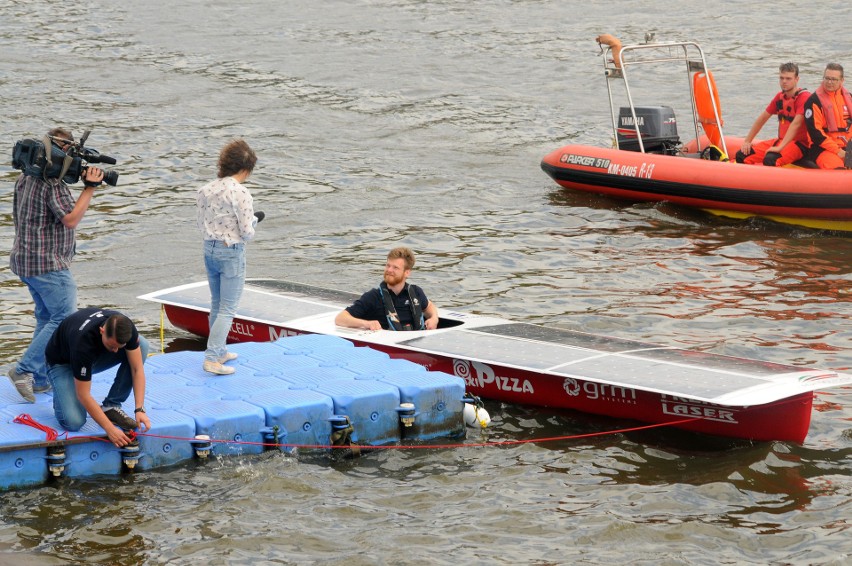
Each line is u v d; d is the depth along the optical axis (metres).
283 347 16.39
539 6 61.78
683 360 15.61
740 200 26.59
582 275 22.78
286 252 24.62
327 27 55.81
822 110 26.41
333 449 14.09
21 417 13.12
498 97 42.66
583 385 15.12
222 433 13.59
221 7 60.47
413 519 12.35
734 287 21.83
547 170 30.48
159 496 12.69
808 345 18.44
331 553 11.56
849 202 25.20
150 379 14.96
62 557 11.34
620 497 12.92
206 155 33.69
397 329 17.34
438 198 29.47
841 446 14.38
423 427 14.63
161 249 24.70
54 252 13.52
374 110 40.53
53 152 13.26
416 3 62.44
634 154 28.98
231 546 11.62
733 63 47.94
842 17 56.75
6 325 19.36
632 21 57.34
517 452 14.28
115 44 51.00
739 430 14.39
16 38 51.44
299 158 33.66
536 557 11.52
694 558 11.48
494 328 17.34
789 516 12.45
